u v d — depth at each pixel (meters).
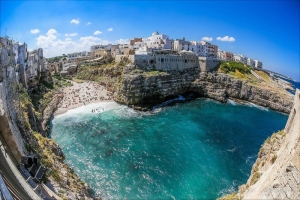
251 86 116.25
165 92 102.44
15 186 20.72
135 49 136.00
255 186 24.83
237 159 53.66
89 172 45.22
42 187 25.03
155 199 38.59
